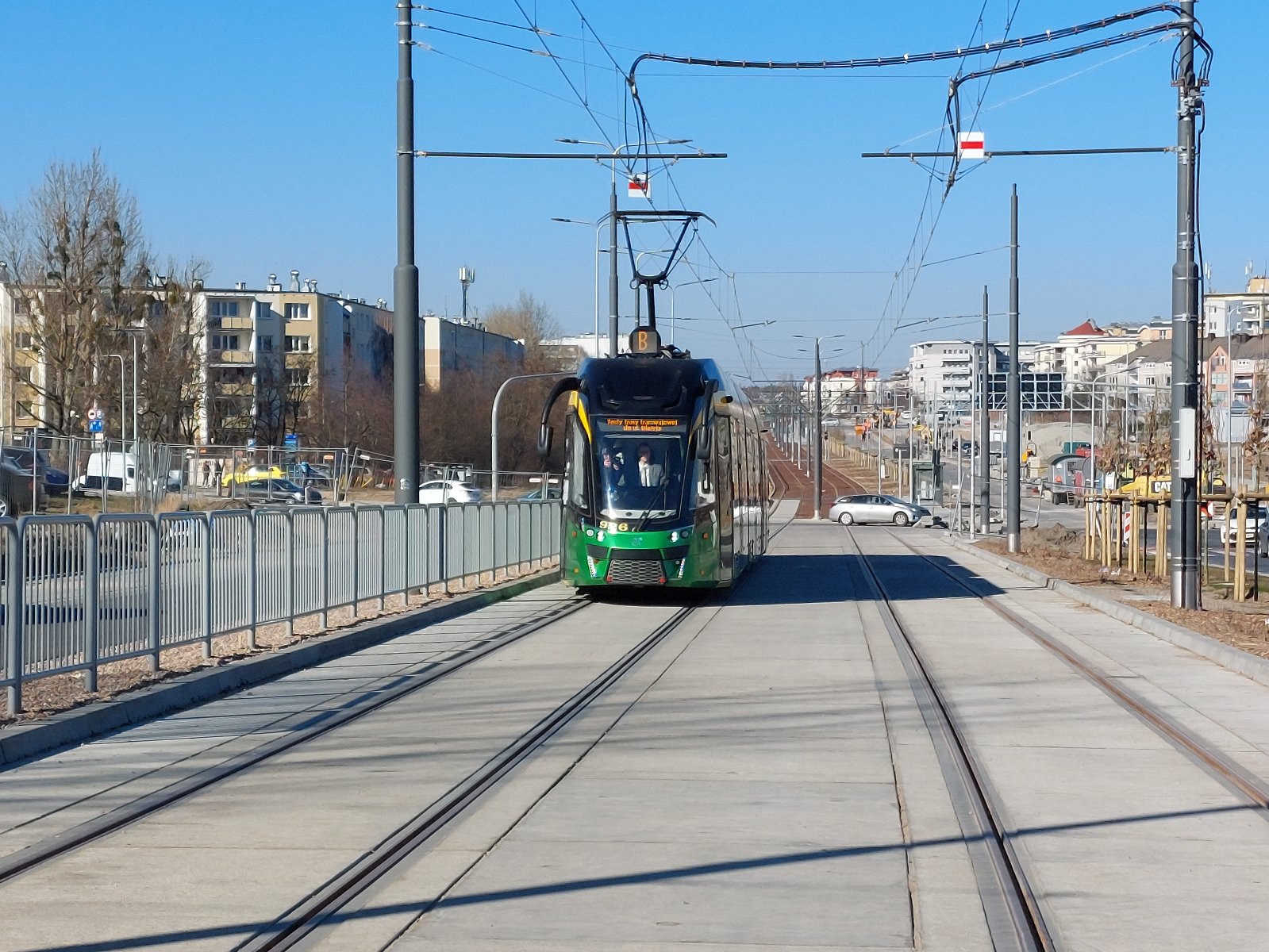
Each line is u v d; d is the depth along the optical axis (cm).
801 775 949
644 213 3142
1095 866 720
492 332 12262
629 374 2334
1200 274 2116
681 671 1503
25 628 1075
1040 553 4012
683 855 734
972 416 5488
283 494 4681
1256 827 809
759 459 3550
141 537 1259
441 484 5631
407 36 2202
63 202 5784
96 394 5866
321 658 1561
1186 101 2058
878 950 577
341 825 798
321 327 11131
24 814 820
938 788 909
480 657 1608
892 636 1877
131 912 632
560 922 616
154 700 1188
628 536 2225
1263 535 4331
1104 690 1369
